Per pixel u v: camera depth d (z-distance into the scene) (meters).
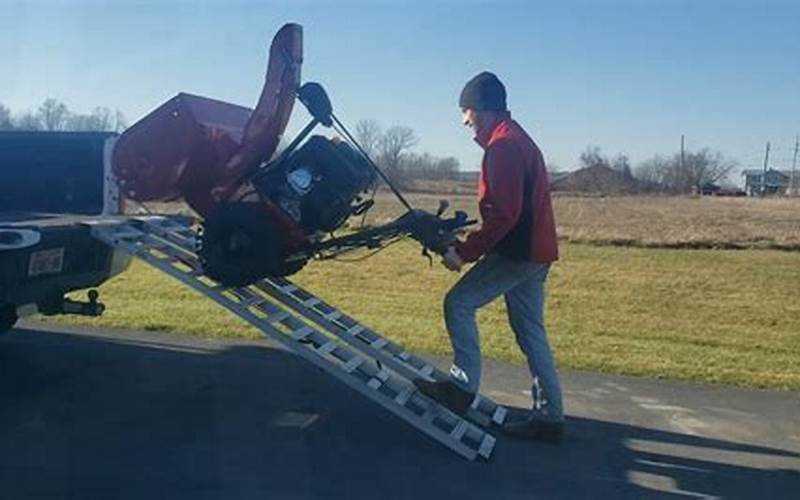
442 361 8.37
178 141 6.34
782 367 8.62
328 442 5.60
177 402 6.34
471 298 5.69
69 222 6.48
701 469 5.48
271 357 7.88
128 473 4.91
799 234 27.64
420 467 5.22
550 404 5.79
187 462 5.12
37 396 6.33
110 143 7.95
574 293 14.03
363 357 6.36
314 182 5.86
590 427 6.26
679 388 7.57
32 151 8.15
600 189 92.62
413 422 5.53
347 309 11.43
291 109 6.06
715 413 6.80
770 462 5.68
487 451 5.43
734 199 78.12
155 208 7.86
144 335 8.62
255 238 5.84
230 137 6.42
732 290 15.14
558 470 5.31
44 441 5.38
